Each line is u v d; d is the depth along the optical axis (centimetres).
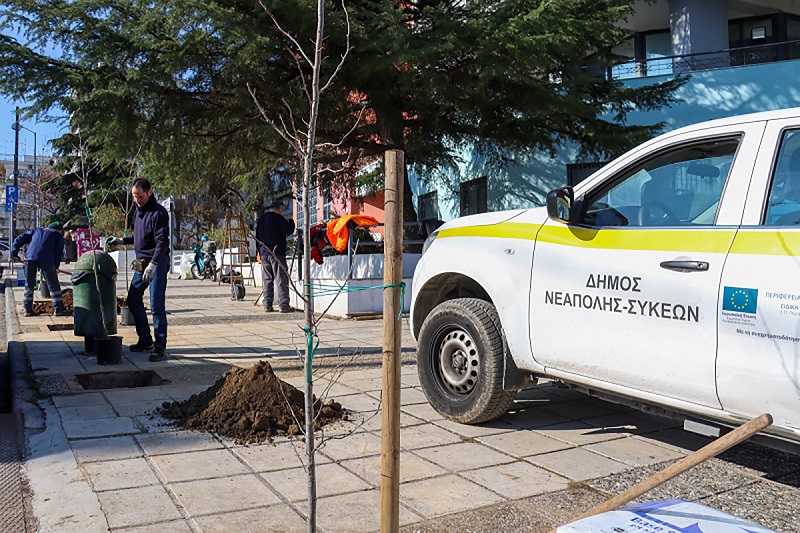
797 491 413
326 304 1262
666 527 227
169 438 488
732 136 410
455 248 561
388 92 1198
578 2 1088
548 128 1345
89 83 1030
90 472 420
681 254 404
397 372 279
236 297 1592
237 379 542
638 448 488
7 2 956
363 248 1284
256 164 1523
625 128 1304
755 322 362
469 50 1083
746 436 239
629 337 427
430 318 564
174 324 1149
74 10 977
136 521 351
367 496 391
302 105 1102
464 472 434
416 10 1177
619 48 2081
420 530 348
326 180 1518
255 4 978
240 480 411
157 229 795
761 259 366
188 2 912
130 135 1095
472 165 1852
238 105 1141
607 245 448
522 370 512
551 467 445
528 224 513
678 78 1367
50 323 1130
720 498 400
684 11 1716
